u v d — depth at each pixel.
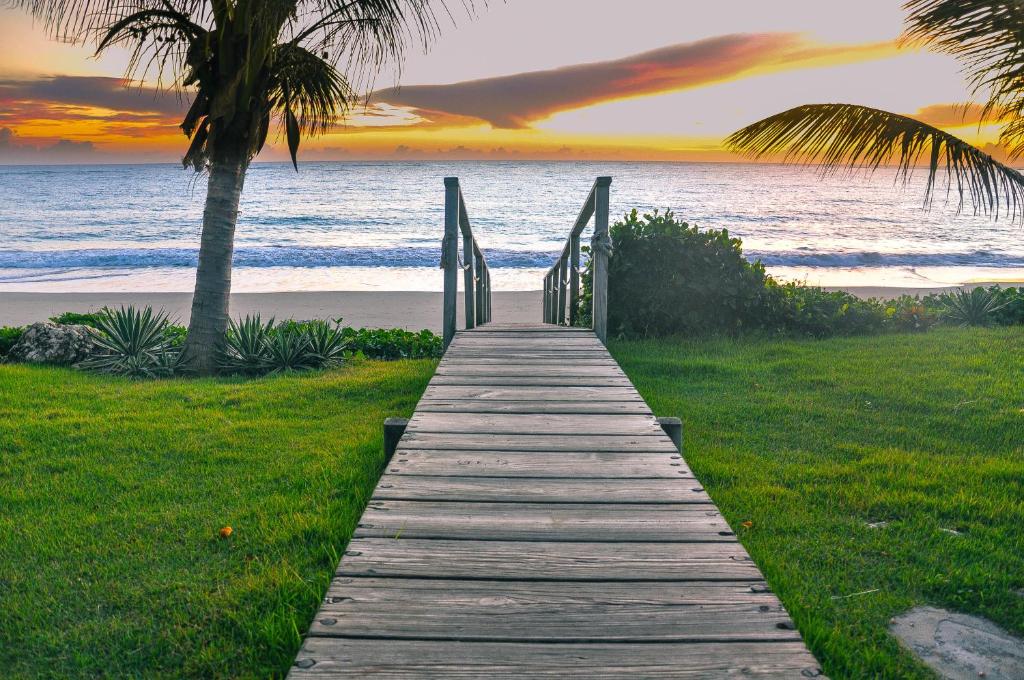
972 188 4.95
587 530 2.54
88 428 5.61
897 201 68.44
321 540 3.57
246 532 3.67
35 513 3.98
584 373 5.29
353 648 1.80
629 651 1.80
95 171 129.25
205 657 2.62
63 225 45.22
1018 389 6.62
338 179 102.12
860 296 18.31
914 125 5.12
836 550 3.51
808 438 5.40
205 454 5.01
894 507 4.02
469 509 2.73
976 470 4.61
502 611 1.99
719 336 9.75
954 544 3.54
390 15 6.83
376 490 2.92
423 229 44.22
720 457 4.96
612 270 9.66
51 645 2.73
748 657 1.78
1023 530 3.74
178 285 21.06
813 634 2.74
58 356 8.65
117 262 27.03
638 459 3.35
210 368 7.98
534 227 48.59
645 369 7.78
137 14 6.80
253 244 34.97
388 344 9.91
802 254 30.03
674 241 9.69
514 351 6.20
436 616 1.96
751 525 3.79
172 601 3.02
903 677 2.53
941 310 11.27
